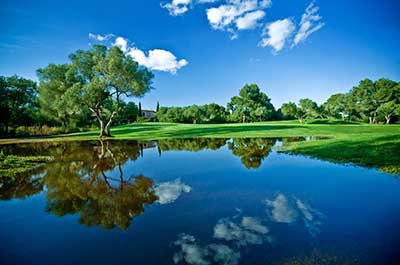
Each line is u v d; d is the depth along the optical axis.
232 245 3.19
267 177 6.97
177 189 5.92
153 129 36.81
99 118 26.31
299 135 22.33
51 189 6.02
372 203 4.67
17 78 39.25
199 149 14.29
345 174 7.04
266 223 3.87
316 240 3.28
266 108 74.69
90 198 5.30
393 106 48.75
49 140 23.33
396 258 2.81
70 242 3.38
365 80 58.88
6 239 3.52
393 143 11.41
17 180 7.00
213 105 79.88
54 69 25.38
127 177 7.28
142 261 2.86
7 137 29.61
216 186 6.13
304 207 4.55
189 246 3.19
